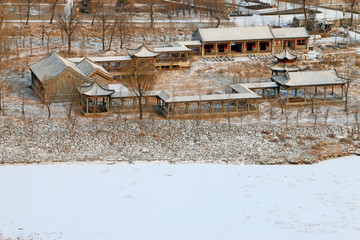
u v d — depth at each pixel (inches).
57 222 3006.9
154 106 4835.1
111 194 3324.3
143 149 3998.5
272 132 4306.1
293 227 2967.5
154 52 5689.0
